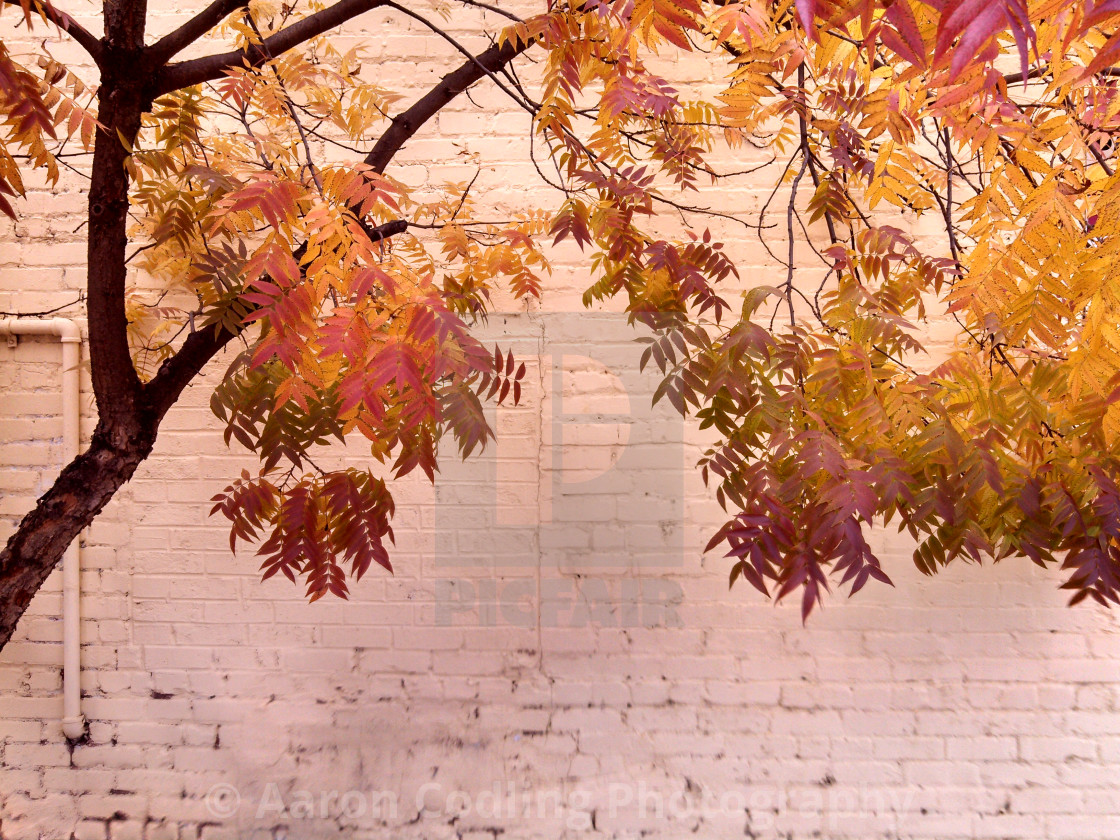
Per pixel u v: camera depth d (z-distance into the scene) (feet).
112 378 3.57
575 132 5.49
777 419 2.87
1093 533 2.84
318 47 4.93
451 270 5.44
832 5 1.38
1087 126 2.72
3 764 5.44
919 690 5.36
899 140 3.02
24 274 5.58
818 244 5.48
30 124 2.63
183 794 5.41
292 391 2.04
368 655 5.47
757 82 3.27
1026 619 5.34
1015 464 3.18
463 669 5.45
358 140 5.07
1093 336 2.45
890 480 2.67
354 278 1.97
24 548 3.43
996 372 3.26
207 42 5.51
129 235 5.19
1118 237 2.25
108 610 5.51
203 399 5.54
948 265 3.74
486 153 5.55
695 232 5.52
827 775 5.35
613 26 3.04
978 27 1.13
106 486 3.62
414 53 5.56
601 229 3.76
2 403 5.55
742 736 5.39
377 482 3.54
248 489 3.54
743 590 5.47
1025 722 5.31
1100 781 5.25
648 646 5.45
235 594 5.51
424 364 1.99
